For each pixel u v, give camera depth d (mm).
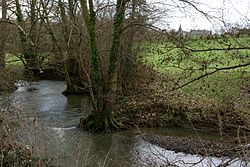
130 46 19891
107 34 19891
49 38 24172
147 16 17500
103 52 18859
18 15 21172
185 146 14594
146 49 19812
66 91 26906
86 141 15406
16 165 7582
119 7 16328
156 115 18406
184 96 18844
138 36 19609
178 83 10453
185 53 10055
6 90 19203
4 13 19875
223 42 9523
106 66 18391
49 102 23594
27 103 21703
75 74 26875
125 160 12859
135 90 17594
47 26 22938
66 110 21469
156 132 16922
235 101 16109
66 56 25281
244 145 6652
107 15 20031
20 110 10914
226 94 17094
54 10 20875
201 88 18719
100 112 17391
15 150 7910
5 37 20359
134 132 17062
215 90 18328
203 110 17031
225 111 15969
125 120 18078
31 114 13586
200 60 9797
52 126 17594
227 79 17578
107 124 17172
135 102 19062
